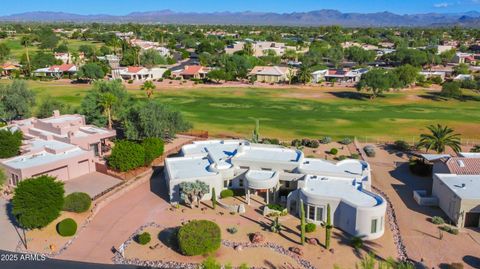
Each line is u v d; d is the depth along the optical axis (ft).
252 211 168.55
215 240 135.44
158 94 438.81
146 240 142.10
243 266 112.68
